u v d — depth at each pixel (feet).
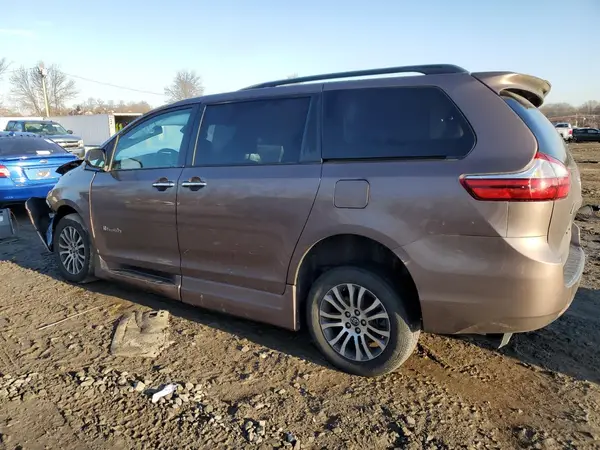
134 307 14.88
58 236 16.94
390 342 10.35
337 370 11.23
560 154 9.81
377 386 10.54
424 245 9.53
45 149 31.24
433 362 11.56
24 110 205.57
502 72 9.84
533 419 9.45
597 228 26.58
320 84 11.32
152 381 10.71
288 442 8.77
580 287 16.52
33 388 10.43
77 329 13.34
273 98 11.87
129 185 14.03
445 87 9.89
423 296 9.69
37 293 16.11
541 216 8.86
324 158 10.78
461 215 9.16
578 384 10.66
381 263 10.60
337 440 8.85
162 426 9.21
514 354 11.94
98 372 11.07
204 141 12.75
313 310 11.23
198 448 8.63
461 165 9.27
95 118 108.68
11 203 27.40
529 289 8.95
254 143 11.88
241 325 13.64
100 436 8.95
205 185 12.25
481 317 9.37
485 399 10.11
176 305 15.08
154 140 13.91
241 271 12.03
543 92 11.53
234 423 9.29
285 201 10.97
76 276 16.62
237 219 11.74
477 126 9.37
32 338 12.80
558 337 12.82
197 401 9.98
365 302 10.66
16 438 8.89
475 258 9.16
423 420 9.39
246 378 10.86
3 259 20.27
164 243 13.44
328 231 10.44
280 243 11.19
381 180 9.89
